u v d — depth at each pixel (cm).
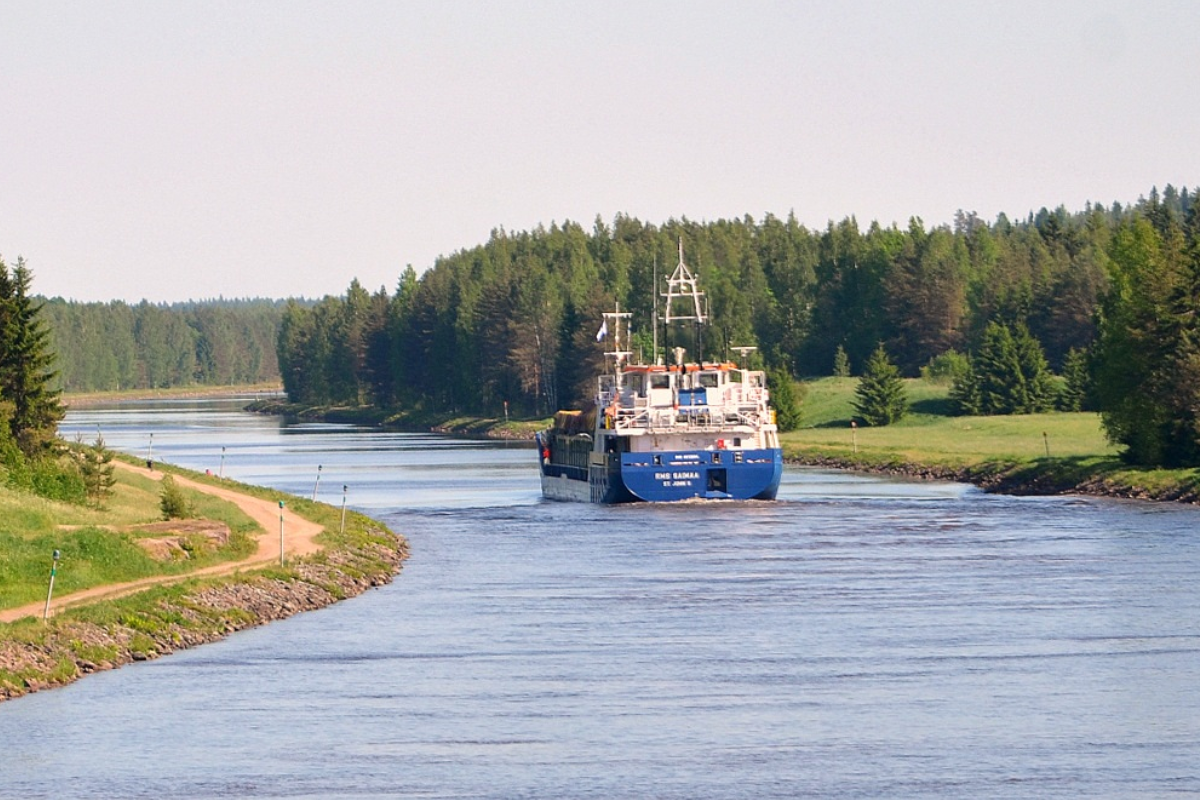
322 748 16900
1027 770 16012
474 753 16688
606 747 16875
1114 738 17062
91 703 18675
